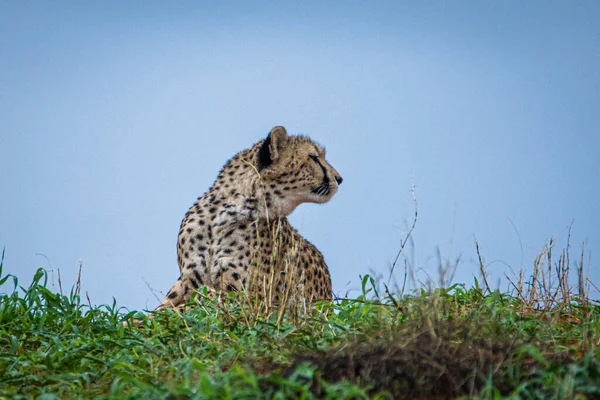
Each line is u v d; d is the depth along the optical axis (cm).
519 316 1278
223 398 849
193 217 1891
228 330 1266
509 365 943
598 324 1217
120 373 1061
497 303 1324
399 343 1005
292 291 1386
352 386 884
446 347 1002
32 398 990
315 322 1294
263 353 1138
